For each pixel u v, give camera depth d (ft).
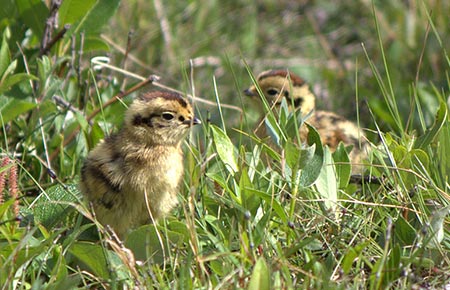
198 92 61.57
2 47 42.09
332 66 66.08
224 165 37.91
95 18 47.26
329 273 31.58
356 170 41.98
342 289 29.60
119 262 32.35
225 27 68.85
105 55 55.72
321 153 35.94
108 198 36.17
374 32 67.31
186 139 42.63
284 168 35.73
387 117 51.57
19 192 38.24
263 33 70.18
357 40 68.13
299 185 35.19
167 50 64.28
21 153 42.32
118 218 36.45
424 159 37.35
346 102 62.18
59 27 46.80
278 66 66.28
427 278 32.19
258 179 36.65
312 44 69.05
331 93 62.95
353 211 35.91
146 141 36.70
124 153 36.40
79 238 36.14
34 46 47.70
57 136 43.34
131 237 33.58
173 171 36.88
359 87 58.23
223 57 64.85
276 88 49.65
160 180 36.47
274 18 71.20
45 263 32.78
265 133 46.80
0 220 33.45
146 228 33.47
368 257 33.19
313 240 33.09
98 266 32.48
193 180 37.35
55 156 43.06
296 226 35.12
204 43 66.95
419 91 52.13
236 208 35.19
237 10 70.03
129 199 36.24
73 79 47.44
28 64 46.06
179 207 37.83
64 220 37.19
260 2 71.82
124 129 37.09
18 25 46.83
